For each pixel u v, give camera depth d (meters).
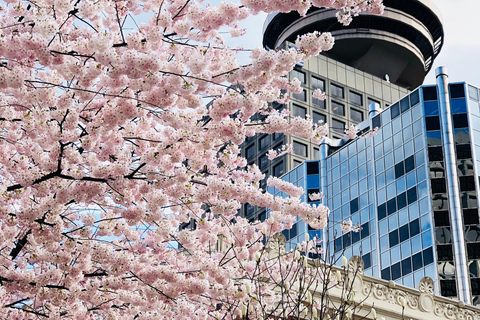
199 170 9.87
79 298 9.89
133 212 9.20
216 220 11.28
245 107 8.09
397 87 102.19
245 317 10.04
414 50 104.56
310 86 92.62
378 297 20.70
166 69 7.61
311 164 70.94
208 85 7.87
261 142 90.50
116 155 9.03
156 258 10.57
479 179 54.88
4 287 9.10
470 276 51.34
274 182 10.73
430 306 22.23
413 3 100.94
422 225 54.81
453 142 56.38
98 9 7.19
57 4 7.06
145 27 8.06
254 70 7.63
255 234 11.49
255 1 7.65
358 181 64.00
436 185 55.28
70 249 9.05
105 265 9.38
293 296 12.63
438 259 52.62
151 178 8.71
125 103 8.23
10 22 7.81
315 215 10.30
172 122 8.32
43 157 8.55
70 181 8.95
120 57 7.03
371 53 103.81
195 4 7.77
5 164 9.06
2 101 8.15
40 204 8.56
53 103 7.87
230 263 11.82
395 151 60.19
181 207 11.12
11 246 10.81
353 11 8.09
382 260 57.59
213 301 11.54
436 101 58.31
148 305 9.99
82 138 8.92
